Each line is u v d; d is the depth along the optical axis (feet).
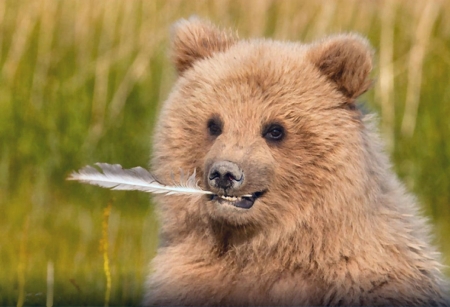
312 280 32.27
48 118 61.36
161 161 33.86
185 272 33.12
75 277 45.44
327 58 33.14
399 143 59.88
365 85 32.89
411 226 33.22
